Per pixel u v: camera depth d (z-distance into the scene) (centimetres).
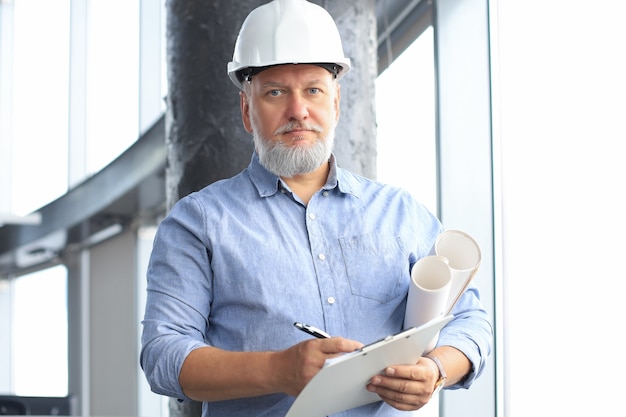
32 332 1212
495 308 340
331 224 185
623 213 312
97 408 1135
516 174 335
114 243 1130
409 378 161
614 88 314
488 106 411
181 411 275
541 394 324
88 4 872
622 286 311
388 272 183
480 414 371
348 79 289
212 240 181
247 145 281
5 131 944
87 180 930
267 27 184
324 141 182
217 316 183
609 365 311
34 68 920
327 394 154
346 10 291
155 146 823
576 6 325
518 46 338
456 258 178
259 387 163
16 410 455
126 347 1123
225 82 284
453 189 415
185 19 290
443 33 420
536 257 329
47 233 1067
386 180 451
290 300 177
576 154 323
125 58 845
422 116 435
